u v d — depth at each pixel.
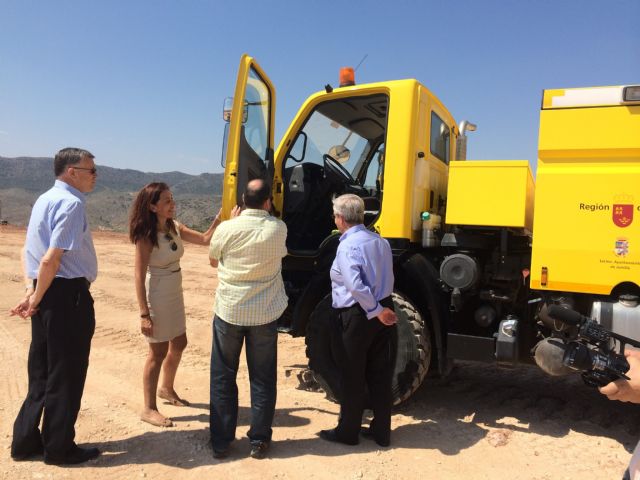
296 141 5.41
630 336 3.72
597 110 3.94
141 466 3.47
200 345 6.73
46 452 3.42
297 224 5.51
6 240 19.89
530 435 4.09
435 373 4.96
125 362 5.85
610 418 4.50
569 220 3.95
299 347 6.82
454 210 4.41
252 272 3.62
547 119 4.06
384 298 3.80
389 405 3.87
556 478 3.43
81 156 3.49
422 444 3.92
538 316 4.26
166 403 4.65
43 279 3.25
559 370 3.95
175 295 4.20
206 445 3.79
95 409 4.43
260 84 5.17
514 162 4.26
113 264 14.00
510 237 4.66
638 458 1.50
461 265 4.30
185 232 4.46
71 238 3.31
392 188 4.63
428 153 5.03
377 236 3.85
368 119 5.53
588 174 3.92
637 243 3.78
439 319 4.38
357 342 3.74
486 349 4.25
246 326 3.64
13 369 5.36
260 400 3.70
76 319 3.41
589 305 3.99
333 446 3.85
